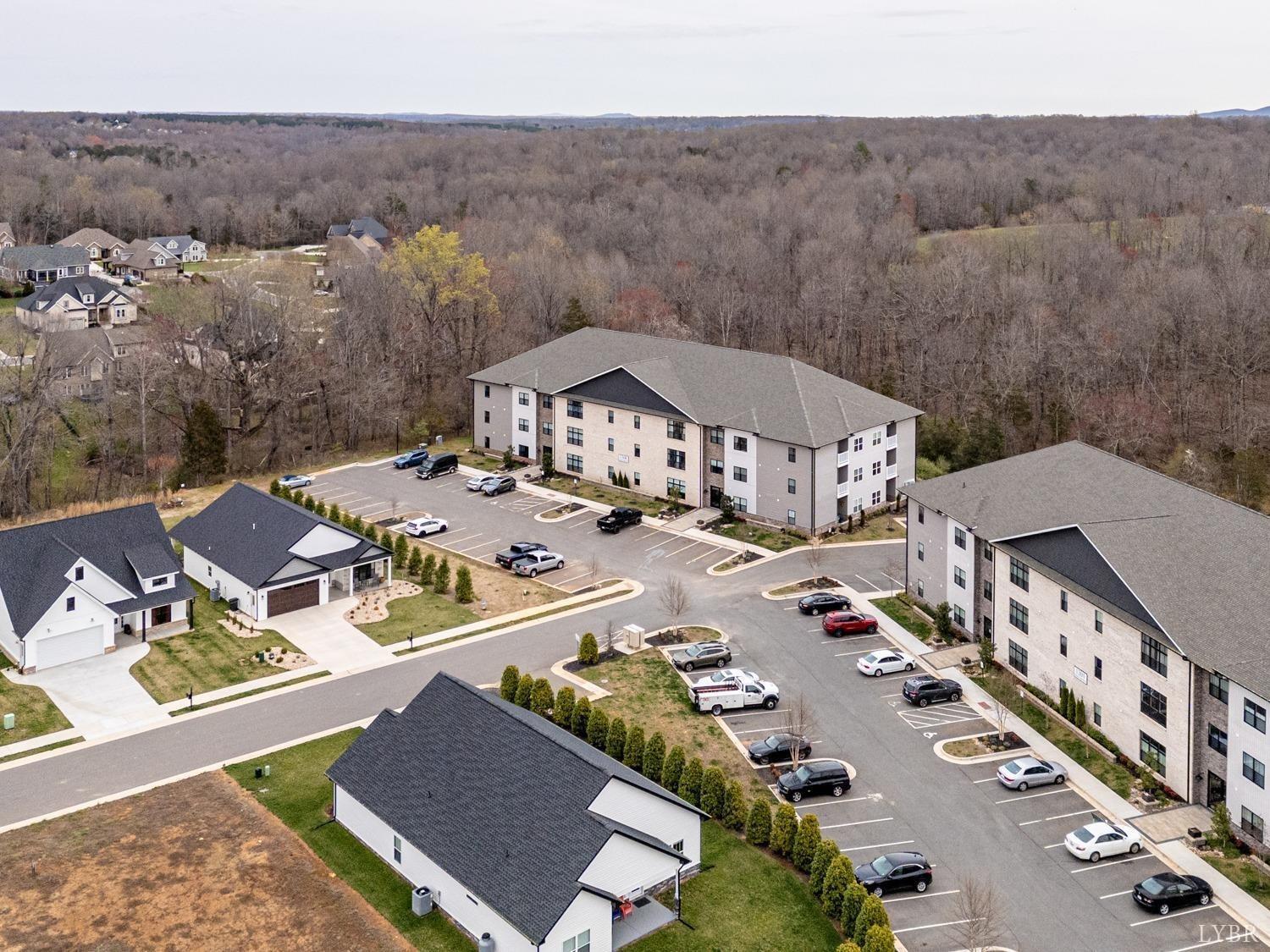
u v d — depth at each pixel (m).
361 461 105.06
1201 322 122.12
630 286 154.12
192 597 69.56
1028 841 47.69
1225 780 48.25
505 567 78.25
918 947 41.22
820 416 85.25
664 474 92.12
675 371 94.81
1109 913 42.94
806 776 50.91
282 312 113.50
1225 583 52.72
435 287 125.94
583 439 97.19
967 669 63.28
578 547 82.62
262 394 110.44
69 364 113.56
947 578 68.88
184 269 194.38
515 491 95.50
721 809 49.12
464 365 127.62
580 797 42.25
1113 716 54.59
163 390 110.94
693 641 66.69
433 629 68.81
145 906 42.84
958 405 120.38
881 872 44.12
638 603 72.31
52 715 57.94
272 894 43.72
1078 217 191.38
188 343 115.31
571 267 153.00
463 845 42.81
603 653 64.75
